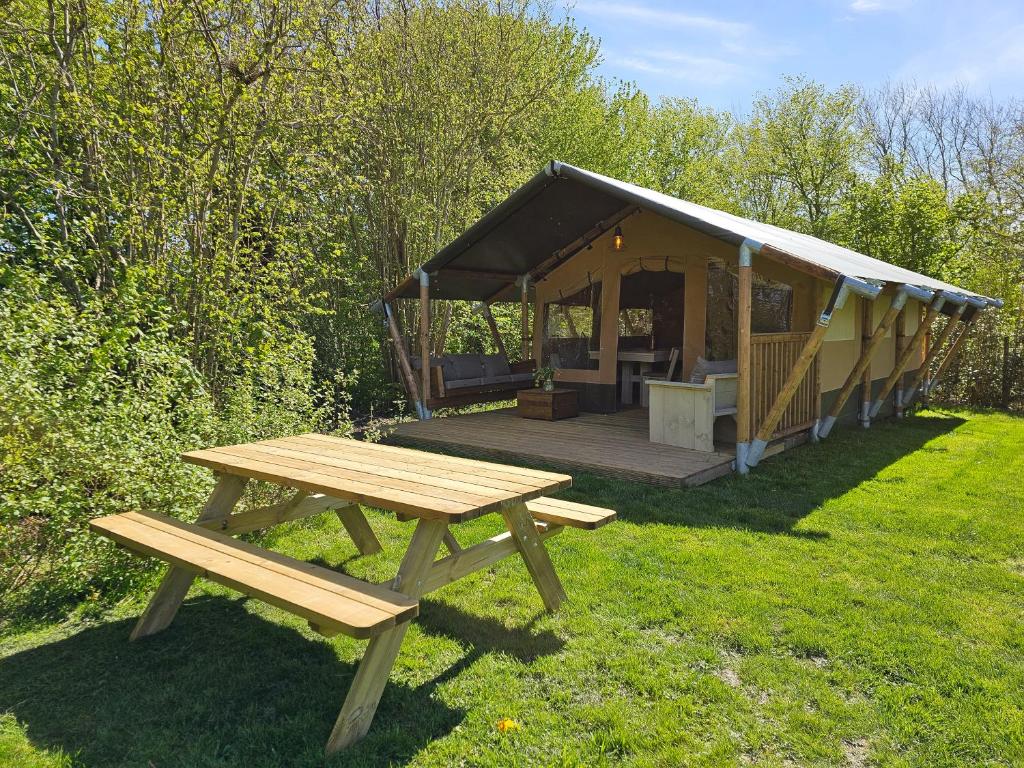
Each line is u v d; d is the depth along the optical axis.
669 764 2.04
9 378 3.16
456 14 9.56
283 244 6.14
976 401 10.84
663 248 8.05
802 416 6.86
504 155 10.84
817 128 20.94
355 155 9.43
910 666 2.60
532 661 2.63
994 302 10.04
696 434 6.14
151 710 2.33
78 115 4.77
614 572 3.50
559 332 9.30
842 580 3.43
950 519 4.42
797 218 21.81
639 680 2.48
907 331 9.78
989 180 17.17
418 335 10.25
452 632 2.87
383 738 2.16
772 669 2.57
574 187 6.90
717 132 24.62
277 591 2.19
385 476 2.87
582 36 15.62
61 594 3.16
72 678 2.54
